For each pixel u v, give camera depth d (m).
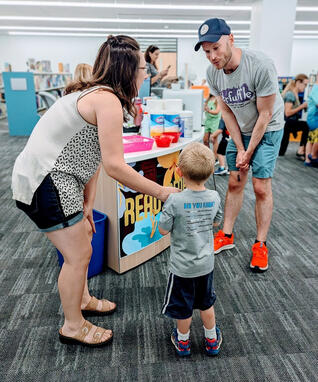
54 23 10.62
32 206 1.32
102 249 2.17
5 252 2.52
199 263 1.41
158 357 1.55
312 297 1.98
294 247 2.59
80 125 1.26
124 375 1.46
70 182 1.33
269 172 2.24
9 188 3.93
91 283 2.11
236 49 2.04
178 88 3.54
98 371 1.47
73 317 1.56
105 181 2.07
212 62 1.97
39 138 1.29
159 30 12.08
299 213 3.27
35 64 9.90
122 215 2.08
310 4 8.00
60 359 1.54
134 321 1.78
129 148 2.04
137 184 1.32
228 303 1.92
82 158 1.34
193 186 1.41
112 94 1.25
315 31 12.77
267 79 1.97
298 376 1.45
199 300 1.49
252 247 2.37
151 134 2.41
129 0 7.61
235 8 8.44
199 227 1.41
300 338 1.66
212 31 1.86
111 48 1.25
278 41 7.59
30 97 7.20
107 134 1.23
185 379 1.43
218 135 5.21
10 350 1.59
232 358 1.54
